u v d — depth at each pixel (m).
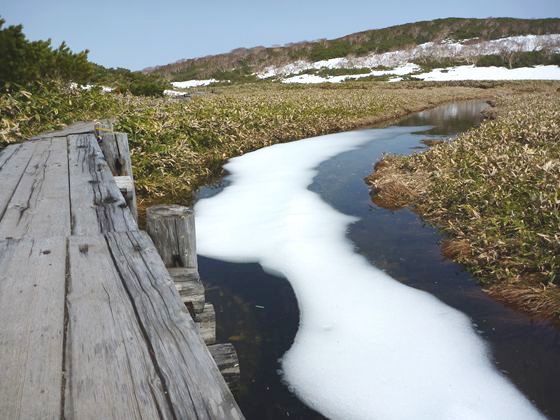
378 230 7.11
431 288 5.21
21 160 5.15
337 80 68.88
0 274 2.21
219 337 4.25
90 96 12.04
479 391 3.51
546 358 3.88
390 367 3.82
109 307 1.94
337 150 14.37
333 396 3.49
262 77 83.19
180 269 2.81
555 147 9.97
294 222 7.48
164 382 1.49
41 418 1.33
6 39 10.41
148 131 10.08
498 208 6.64
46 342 1.69
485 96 38.56
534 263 5.15
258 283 5.40
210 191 9.57
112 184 4.08
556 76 63.47
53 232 2.86
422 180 9.02
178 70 101.25
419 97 34.75
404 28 129.12
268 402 3.42
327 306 4.85
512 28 115.56
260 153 13.66
